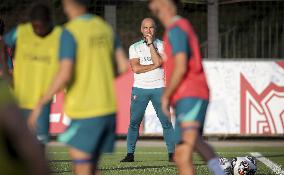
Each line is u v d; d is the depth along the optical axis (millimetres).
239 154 39312
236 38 47094
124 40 48688
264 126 45156
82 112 17266
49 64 20406
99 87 17391
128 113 44094
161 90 33031
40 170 8164
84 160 17438
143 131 44562
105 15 44594
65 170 31047
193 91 19969
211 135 44938
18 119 8203
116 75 18750
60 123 44094
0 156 8133
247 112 45062
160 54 32969
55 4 47906
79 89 17328
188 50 19875
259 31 46969
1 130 8133
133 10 48469
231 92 44906
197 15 47781
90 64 17375
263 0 45312
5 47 22969
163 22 20234
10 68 24719
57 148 41531
